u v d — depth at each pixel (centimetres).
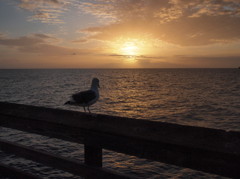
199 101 3569
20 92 4822
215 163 169
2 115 328
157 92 5041
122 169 1067
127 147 214
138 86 6744
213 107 2970
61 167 270
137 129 212
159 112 2688
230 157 162
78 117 258
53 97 4022
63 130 265
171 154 189
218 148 167
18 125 311
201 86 6662
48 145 1407
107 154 1240
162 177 989
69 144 1423
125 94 4650
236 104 3209
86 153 248
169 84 7575
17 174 311
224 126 1994
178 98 3969
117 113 2647
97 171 237
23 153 308
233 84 7394
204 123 2114
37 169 1080
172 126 199
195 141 179
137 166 1096
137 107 3048
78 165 253
